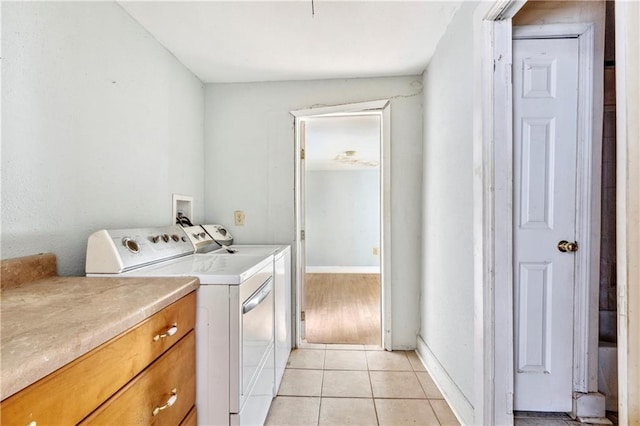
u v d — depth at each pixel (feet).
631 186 1.97
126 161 4.93
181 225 6.30
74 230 3.94
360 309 11.03
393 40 5.96
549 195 4.94
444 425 4.95
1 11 3.05
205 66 6.93
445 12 5.11
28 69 3.32
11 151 3.16
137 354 2.56
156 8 4.83
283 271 6.55
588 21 4.78
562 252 4.95
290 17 5.16
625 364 2.01
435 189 6.40
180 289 3.19
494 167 4.22
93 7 4.23
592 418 4.93
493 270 4.25
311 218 18.44
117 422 2.32
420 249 7.56
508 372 4.30
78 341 1.93
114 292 3.01
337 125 9.64
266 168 7.89
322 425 4.95
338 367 6.81
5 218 3.11
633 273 1.97
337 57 6.60
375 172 18.28
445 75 5.74
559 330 5.00
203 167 7.85
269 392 5.25
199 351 3.67
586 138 4.86
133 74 5.10
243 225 7.92
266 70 7.18
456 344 5.27
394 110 7.59
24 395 1.62
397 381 6.23
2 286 3.05
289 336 7.40
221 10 4.92
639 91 1.93
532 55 4.86
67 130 3.83
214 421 3.65
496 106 4.20
